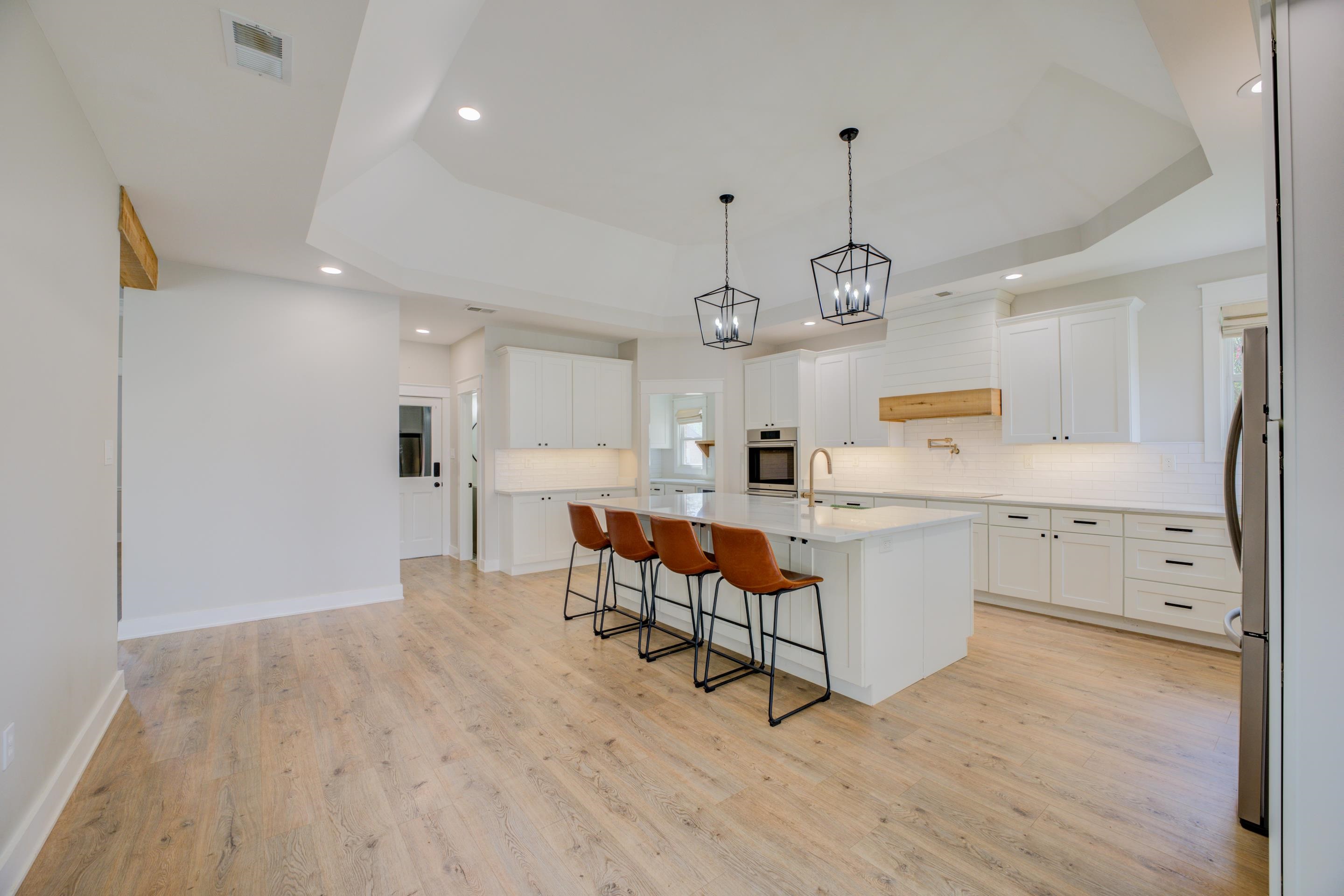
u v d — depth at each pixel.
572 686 2.90
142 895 1.54
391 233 4.06
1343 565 1.13
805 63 2.72
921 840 1.75
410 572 5.69
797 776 2.09
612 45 2.59
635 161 3.66
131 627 3.62
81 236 2.11
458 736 2.39
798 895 1.54
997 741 2.33
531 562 5.62
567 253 4.88
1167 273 3.86
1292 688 1.18
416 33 2.19
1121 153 3.00
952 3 2.35
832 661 2.75
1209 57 1.88
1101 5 2.11
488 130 3.32
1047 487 4.46
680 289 5.66
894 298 4.61
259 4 1.63
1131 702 2.68
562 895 1.54
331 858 1.68
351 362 4.38
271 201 2.86
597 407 6.12
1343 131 1.13
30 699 1.70
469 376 6.12
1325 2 1.14
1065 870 1.62
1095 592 3.75
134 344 3.64
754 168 3.75
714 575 3.43
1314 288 1.15
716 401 6.25
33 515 1.73
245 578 3.98
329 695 2.80
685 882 1.59
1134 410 3.87
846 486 5.74
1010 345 4.41
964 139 3.39
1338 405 1.13
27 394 1.68
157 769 2.14
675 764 2.18
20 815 1.62
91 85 1.97
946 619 3.10
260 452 4.04
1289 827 1.19
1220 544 3.29
